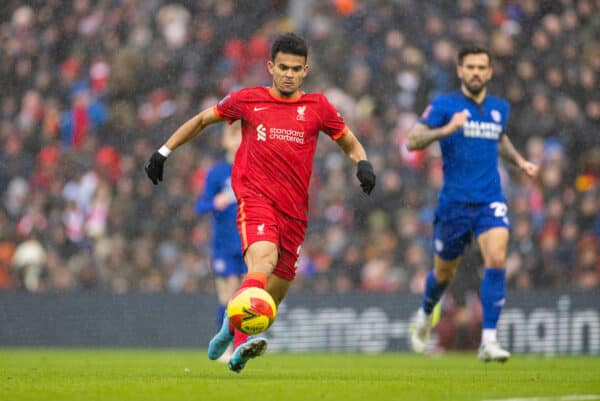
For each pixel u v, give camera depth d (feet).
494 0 198.29
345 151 68.90
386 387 60.85
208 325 147.64
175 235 170.81
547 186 173.06
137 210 174.29
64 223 173.47
